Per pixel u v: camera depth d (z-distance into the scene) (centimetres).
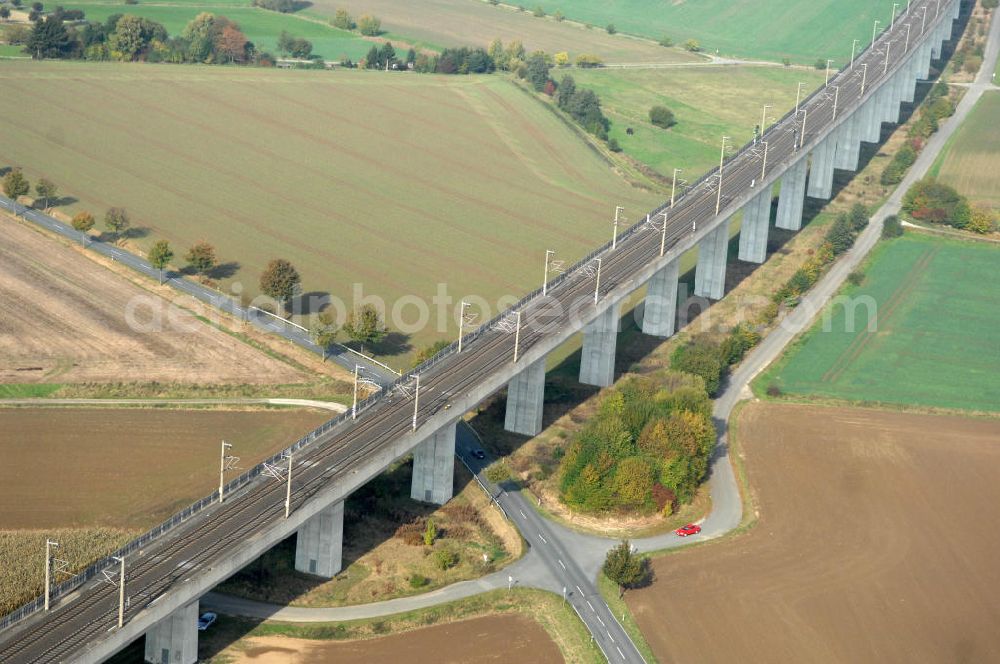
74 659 18150
